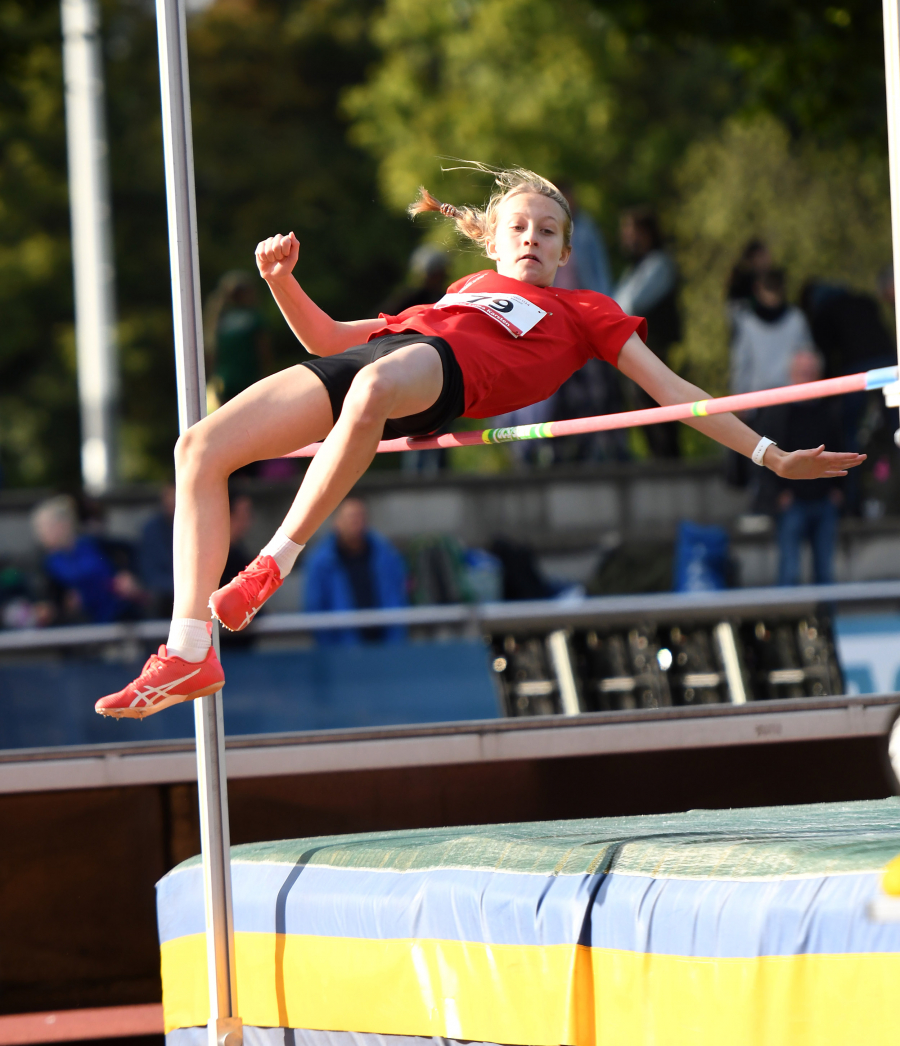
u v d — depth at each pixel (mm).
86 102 53219
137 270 89875
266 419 9844
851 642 26078
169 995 11656
